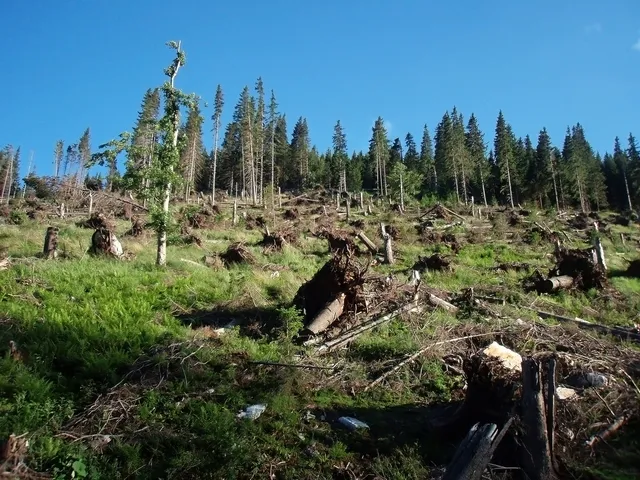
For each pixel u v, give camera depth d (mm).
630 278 18562
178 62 17438
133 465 5543
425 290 12719
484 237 28234
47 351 8055
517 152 86562
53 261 15250
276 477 5547
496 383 6117
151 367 7828
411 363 8625
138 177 16578
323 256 20703
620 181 84375
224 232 26719
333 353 9188
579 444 5906
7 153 80875
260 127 67500
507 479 5262
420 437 6457
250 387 7637
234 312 11242
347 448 6141
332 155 92938
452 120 82250
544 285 14828
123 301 11328
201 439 5973
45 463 5371
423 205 53312
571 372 7734
